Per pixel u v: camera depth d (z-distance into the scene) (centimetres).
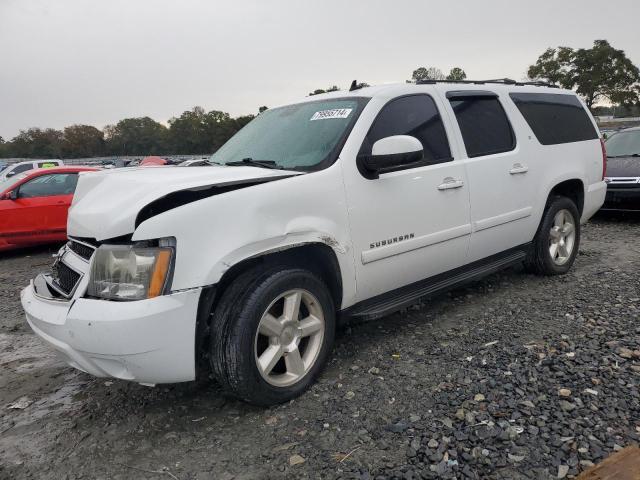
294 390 290
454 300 450
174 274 244
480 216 402
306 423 268
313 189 296
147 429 274
